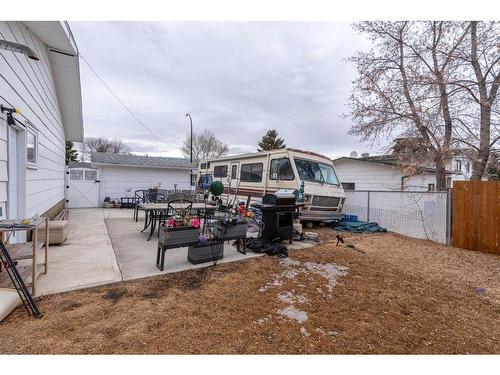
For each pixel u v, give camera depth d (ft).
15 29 14.19
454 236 21.13
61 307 8.94
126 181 47.06
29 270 11.22
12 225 9.24
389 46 28.94
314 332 8.09
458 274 14.39
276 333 7.93
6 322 7.91
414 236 24.23
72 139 41.70
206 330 7.89
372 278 12.94
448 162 28.19
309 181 23.67
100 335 7.43
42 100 20.01
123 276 11.88
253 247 16.63
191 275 12.41
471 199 20.29
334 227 26.68
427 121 26.71
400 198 25.59
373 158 48.55
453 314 9.74
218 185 25.89
